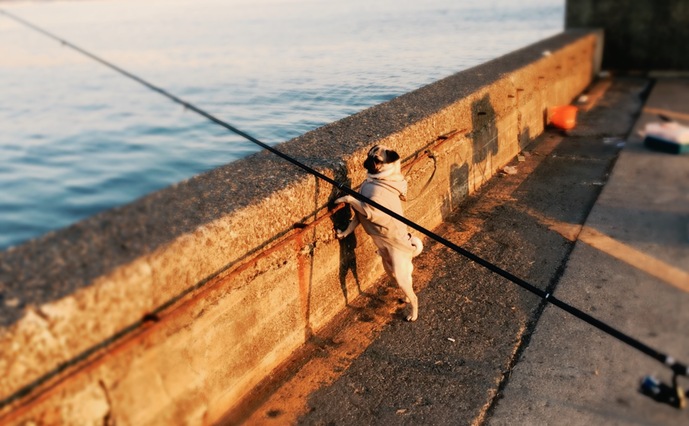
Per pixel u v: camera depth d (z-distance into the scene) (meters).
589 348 3.80
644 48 13.72
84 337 2.39
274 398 3.47
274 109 12.61
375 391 3.50
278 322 3.71
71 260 2.56
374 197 3.91
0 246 13.20
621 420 3.15
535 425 3.16
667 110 10.18
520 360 3.72
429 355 3.83
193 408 3.05
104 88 27.48
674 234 5.39
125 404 2.62
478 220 5.96
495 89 6.88
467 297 4.52
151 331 2.62
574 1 14.10
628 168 7.27
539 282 4.68
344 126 5.00
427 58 14.86
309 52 19.88
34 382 2.22
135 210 3.14
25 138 20.31
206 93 17.20
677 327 3.96
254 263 3.37
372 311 4.42
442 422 3.21
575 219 5.89
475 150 6.55
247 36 29.03
